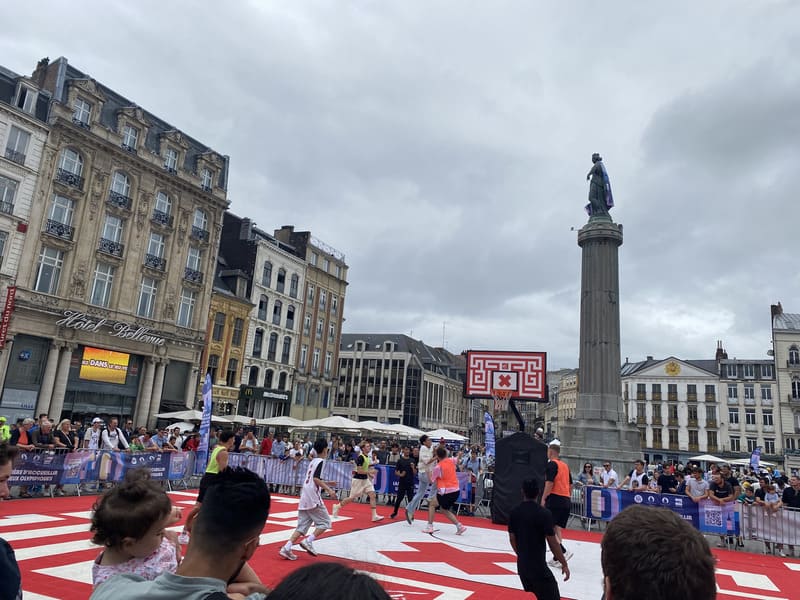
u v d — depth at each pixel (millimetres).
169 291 36312
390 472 17781
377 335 83312
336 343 55969
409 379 78375
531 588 5855
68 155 30938
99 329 31766
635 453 20969
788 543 13023
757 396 67312
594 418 21703
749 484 18156
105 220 32688
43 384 29125
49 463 13625
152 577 3062
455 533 12773
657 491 16328
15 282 28109
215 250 40000
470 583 8102
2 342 27094
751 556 12844
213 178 40000
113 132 32875
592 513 15055
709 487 14484
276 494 18125
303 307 50938
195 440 20562
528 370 22297
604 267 23344
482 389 22578
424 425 79688
